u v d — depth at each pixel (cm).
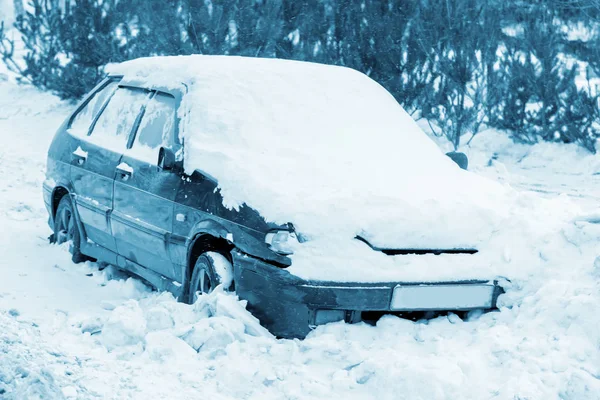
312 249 525
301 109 657
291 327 521
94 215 744
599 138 1458
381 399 452
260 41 1478
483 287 556
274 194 543
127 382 462
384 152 640
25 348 492
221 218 563
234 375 471
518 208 632
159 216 635
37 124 1683
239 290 548
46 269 768
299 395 455
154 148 673
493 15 1495
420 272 537
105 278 744
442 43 1470
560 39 1522
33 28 1867
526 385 446
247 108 641
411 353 504
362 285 521
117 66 832
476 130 1506
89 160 763
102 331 540
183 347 506
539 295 543
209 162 597
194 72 673
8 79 1991
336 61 1487
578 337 500
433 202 571
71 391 436
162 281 657
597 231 586
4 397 418
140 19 1596
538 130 1523
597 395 436
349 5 1487
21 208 1036
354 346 496
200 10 1470
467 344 517
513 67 1507
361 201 552
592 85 1697
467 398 448
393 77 1466
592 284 546
